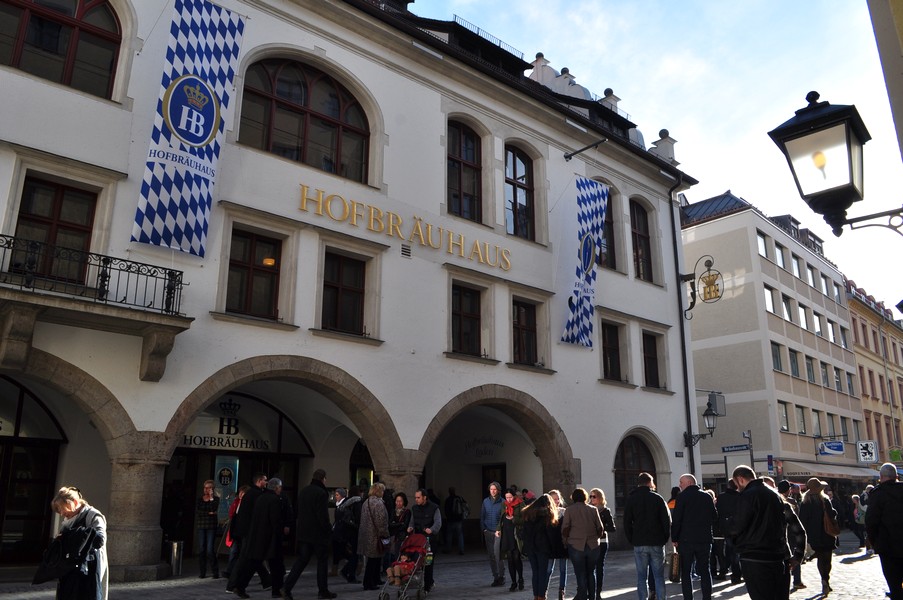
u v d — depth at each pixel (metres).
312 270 15.59
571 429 20.27
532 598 11.12
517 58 22.75
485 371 18.44
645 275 25.08
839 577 13.32
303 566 10.43
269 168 15.38
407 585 10.30
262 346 14.51
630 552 20.31
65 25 13.52
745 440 33.91
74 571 5.96
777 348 35.81
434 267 17.88
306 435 18.70
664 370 24.28
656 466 23.27
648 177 25.66
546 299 20.45
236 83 15.28
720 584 12.34
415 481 16.33
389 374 16.39
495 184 20.02
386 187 17.38
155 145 13.47
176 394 13.20
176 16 14.30
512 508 11.97
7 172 12.12
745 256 35.81
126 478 12.43
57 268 12.60
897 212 5.26
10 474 14.16
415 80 18.73
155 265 13.10
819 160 5.28
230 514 11.99
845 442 40.97
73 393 12.20
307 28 16.83
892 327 54.66
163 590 11.10
